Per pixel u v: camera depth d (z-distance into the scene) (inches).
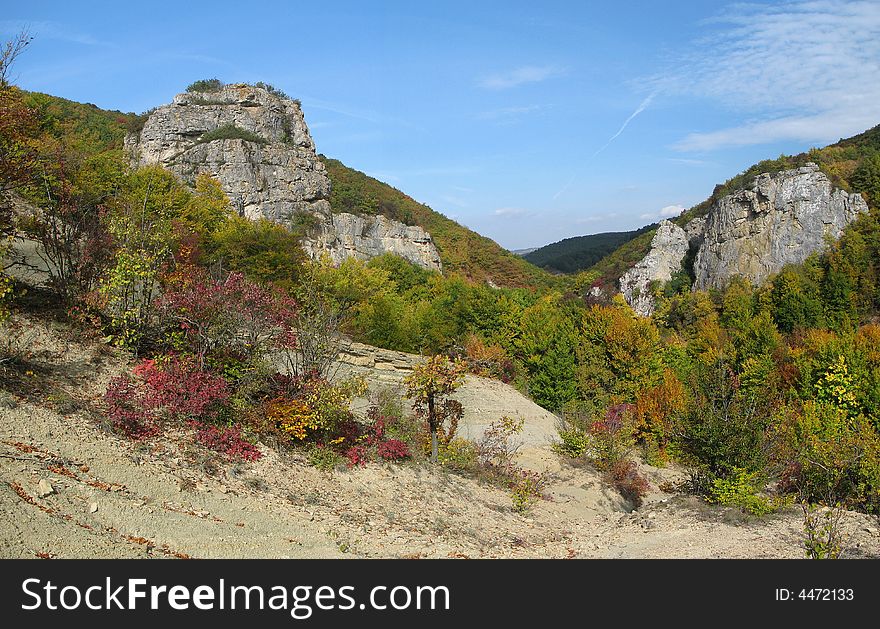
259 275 1251.2
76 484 360.2
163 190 1338.6
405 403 940.6
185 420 510.6
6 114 573.9
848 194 3041.3
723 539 526.3
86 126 2864.2
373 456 636.7
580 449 1057.5
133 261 591.8
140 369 530.0
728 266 3164.4
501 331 1867.6
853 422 911.7
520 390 1535.4
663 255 3531.0
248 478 486.6
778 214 3088.1
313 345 663.8
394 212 3814.0
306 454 579.2
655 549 510.6
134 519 355.3
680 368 1749.5
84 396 480.4
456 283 2554.1
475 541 515.8
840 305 2512.3
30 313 569.9
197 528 376.5
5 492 314.7
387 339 1437.0
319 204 3184.1
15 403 420.2
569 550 532.4
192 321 575.2
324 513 480.1
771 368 1540.4
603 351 1652.3
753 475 664.4
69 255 605.9
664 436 1210.0
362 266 2469.2
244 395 575.8
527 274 3986.2
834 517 565.6
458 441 809.5
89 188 813.2
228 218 1883.6
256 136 3115.2
